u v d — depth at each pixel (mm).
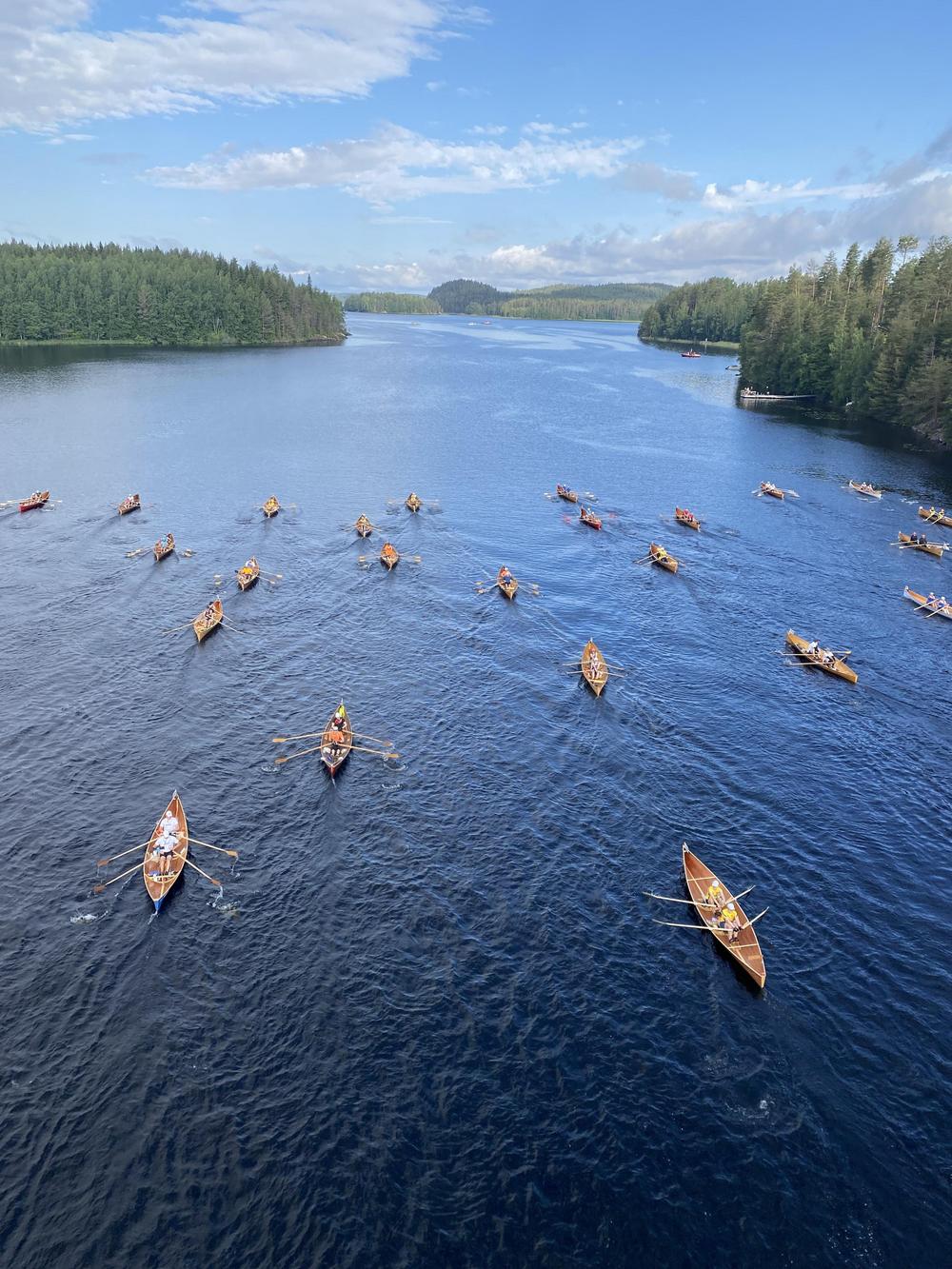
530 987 43188
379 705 68938
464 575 99688
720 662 79000
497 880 50375
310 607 88562
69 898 47938
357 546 108875
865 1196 34250
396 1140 35656
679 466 159000
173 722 65562
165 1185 33688
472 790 58344
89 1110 36344
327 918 47156
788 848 53688
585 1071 38875
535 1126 36406
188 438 171000
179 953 44531
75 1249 31453
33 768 59094
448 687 72188
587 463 160875
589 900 49094
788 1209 33688
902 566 107062
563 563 105375
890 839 54844
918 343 185875
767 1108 37562
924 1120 37219
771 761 62938
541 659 78125
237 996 42094
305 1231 32312
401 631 83312
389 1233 32375
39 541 106750
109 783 57938
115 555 102500
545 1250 32000
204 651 77438
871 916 48469
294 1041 39844
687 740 65312
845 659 80438
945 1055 40219
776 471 155375
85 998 41656
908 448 173500
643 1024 41344
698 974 44375
